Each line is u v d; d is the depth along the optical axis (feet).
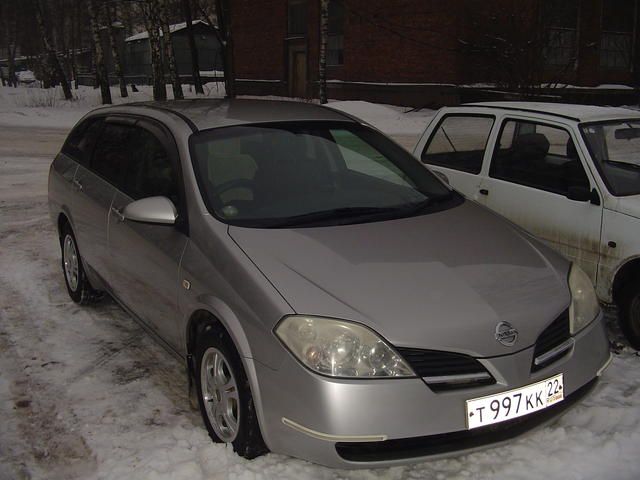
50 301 17.79
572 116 16.74
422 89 83.46
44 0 159.43
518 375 9.48
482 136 18.76
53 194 18.22
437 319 9.39
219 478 9.91
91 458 10.66
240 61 113.70
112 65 156.15
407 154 14.90
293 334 9.25
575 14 82.48
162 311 12.39
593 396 12.39
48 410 12.13
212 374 10.94
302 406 9.05
